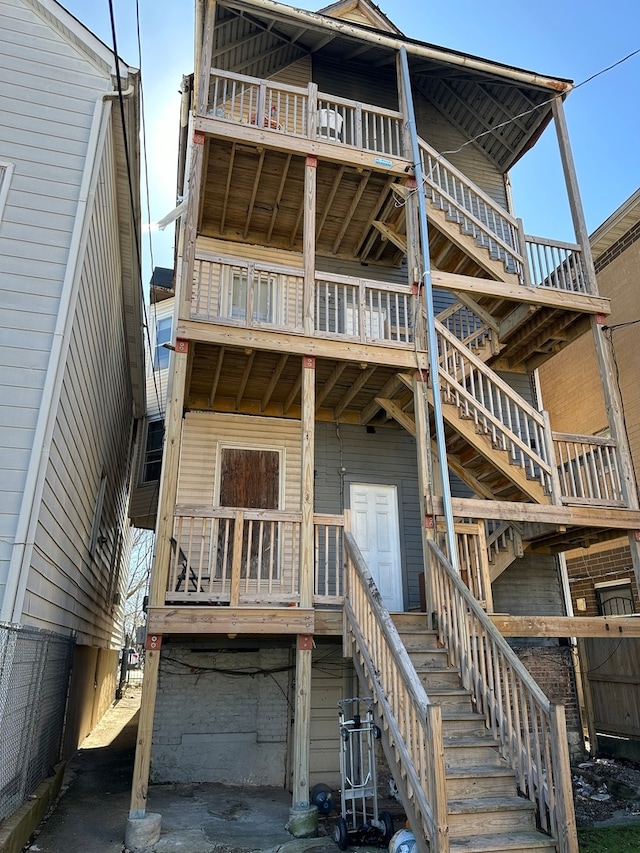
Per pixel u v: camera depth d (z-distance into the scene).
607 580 11.02
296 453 9.04
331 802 6.48
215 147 7.77
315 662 7.97
